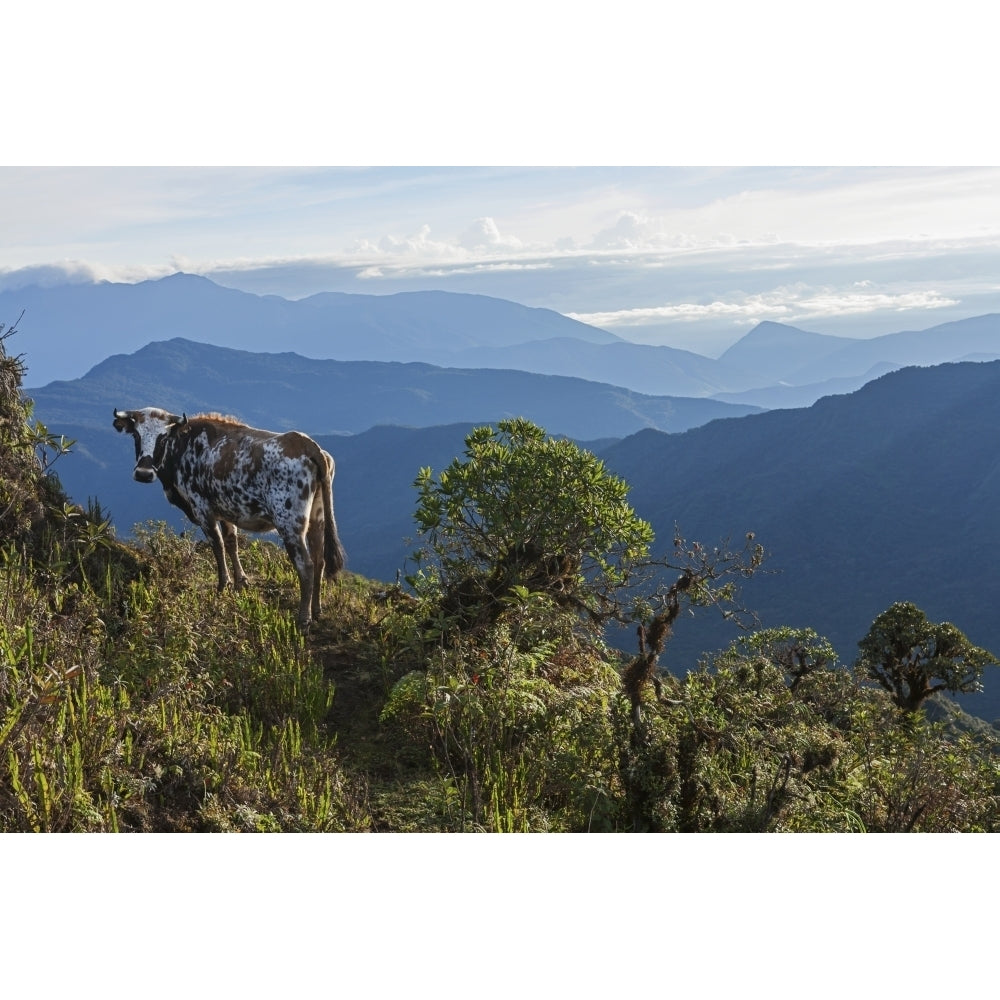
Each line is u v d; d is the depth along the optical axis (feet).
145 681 21.01
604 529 27.22
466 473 27.96
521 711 21.26
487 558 28.78
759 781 20.67
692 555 21.57
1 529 26.91
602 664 26.78
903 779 22.68
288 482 28.30
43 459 30.07
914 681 40.93
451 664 23.34
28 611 21.59
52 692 15.99
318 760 19.79
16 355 31.09
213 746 18.29
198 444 30.01
